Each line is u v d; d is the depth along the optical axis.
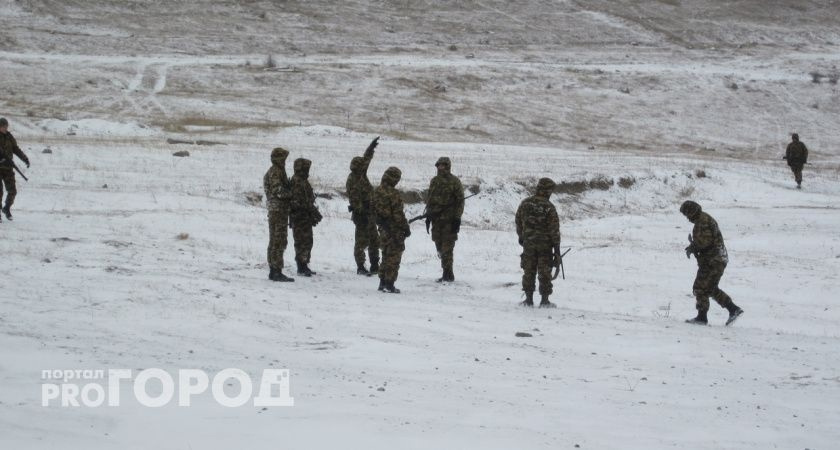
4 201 39.56
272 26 193.25
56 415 12.33
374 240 29.52
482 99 142.12
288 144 78.44
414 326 21.44
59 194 42.56
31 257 26.17
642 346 20.62
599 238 45.97
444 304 24.92
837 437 13.48
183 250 30.97
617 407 14.89
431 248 37.91
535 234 25.55
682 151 119.12
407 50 181.25
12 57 147.25
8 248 27.67
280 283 26.06
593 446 12.41
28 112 106.38
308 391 14.63
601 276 33.03
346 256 34.25
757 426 14.01
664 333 22.27
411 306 24.16
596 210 59.62
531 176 60.38
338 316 21.89
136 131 89.31
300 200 27.64
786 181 76.12
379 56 172.12
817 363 19.34
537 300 27.19
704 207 61.56
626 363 18.73
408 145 86.38
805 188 74.44
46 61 145.12
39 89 124.81
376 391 15.03
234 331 19.17
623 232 50.25
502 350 19.30
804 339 22.42
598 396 15.63
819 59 191.00
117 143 68.94
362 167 29.30
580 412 14.42
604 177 64.19
